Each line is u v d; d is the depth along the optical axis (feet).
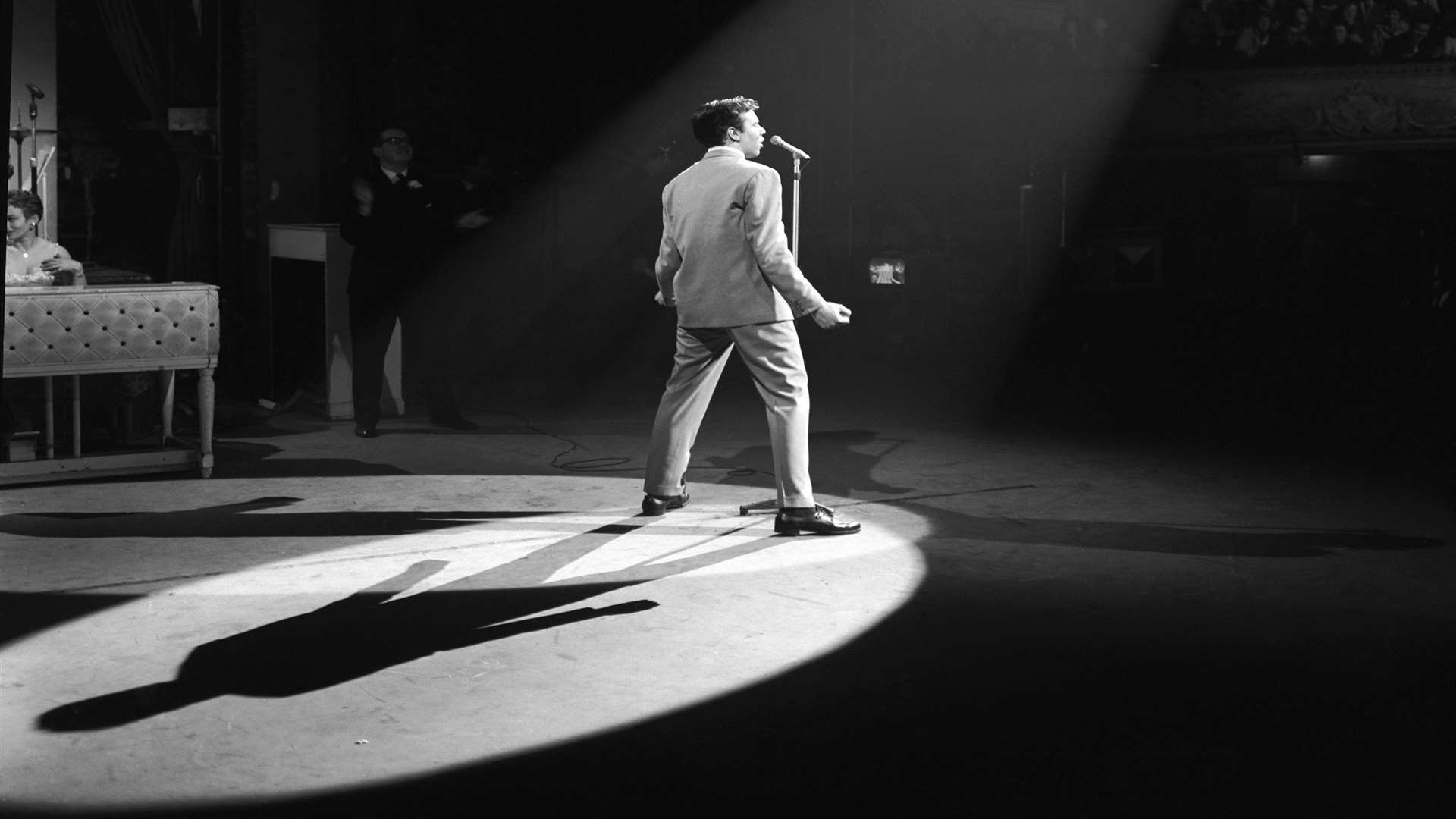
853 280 40.93
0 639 13.60
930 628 13.98
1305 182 50.47
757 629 13.96
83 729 11.21
